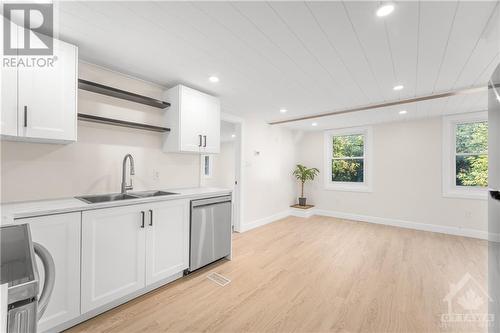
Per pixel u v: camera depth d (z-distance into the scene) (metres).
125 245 1.88
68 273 1.56
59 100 1.68
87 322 1.67
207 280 2.34
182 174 2.96
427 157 4.18
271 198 4.95
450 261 2.81
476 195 3.73
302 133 5.86
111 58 2.03
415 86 2.60
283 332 1.60
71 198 1.95
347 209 5.12
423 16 1.42
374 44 1.76
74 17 1.47
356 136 5.15
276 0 1.30
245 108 3.61
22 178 1.77
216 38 1.71
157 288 2.17
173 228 2.25
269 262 2.80
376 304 1.93
